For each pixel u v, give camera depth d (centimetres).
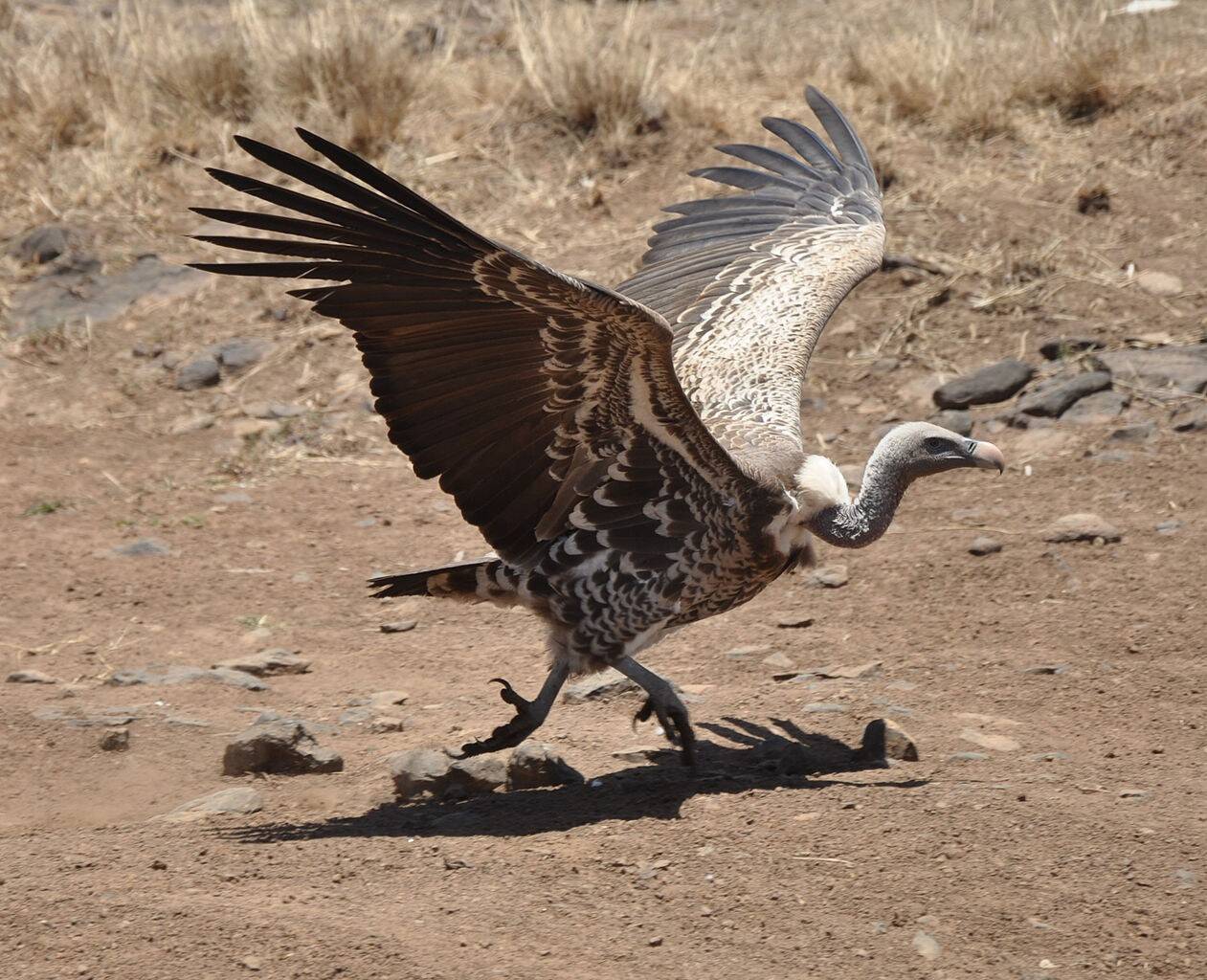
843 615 1325
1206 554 1370
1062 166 2069
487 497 938
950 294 1856
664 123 2161
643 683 970
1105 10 2478
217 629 1341
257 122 2216
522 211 2058
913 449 1023
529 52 2294
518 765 977
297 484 1673
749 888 781
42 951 717
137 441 1758
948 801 879
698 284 1273
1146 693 1126
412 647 1300
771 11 3008
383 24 2598
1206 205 1964
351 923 741
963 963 712
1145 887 772
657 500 940
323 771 1016
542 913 759
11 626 1328
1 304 1967
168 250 2034
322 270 851
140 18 2450
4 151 2197
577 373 877
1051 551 1391
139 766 1032
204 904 759
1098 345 1750
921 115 2202
